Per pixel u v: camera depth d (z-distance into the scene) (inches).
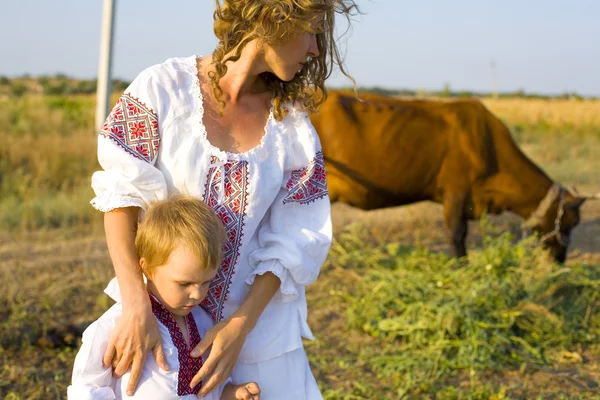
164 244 84.4
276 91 96.3
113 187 88.4
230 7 89.0
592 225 368.2
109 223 88.8
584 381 188.7
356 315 221.8
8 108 628.7
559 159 601.0
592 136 766.5
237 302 94.5
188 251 84.2
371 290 239.8
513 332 213.3
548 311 219.1
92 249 293.7
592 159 597.9
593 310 231.1
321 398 103.1
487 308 214.7
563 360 201.3
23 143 448.8
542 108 1026.7
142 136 89.6
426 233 339.0
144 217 87.4
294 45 89.8
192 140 90.1
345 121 270.1
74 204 362.3
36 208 353.1
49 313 217.5
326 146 272.7
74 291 237.1
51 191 393.1
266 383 97.8
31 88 1831.9
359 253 290.2
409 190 277.9
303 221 98.0
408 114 272.8
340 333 217.8
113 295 92.8
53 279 246.8
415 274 246.7
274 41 88.4
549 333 214.2
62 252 287.9
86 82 1973.4
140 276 86.9
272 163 94.6
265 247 95.9
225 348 89.2
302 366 101.7
